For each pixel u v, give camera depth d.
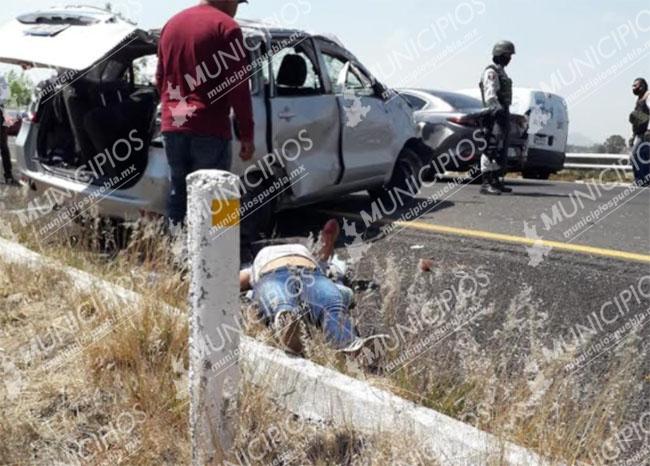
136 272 4.22
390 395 2.87
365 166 6.93
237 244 2.48
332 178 6.49
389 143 7.34
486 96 8.95
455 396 3.04
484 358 3.35
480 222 7.03
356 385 2.96
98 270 4.51
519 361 3.53
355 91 6.95
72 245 5.13
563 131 13.70
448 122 10.82
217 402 2.52
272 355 3.14
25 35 5.30
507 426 2.60
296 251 3.98
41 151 6.01
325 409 2.95
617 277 5.00
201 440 2.52
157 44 5.30
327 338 3.47
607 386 2.90
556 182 11.90
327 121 6.34
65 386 3.22
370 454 2.68
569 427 2.67
